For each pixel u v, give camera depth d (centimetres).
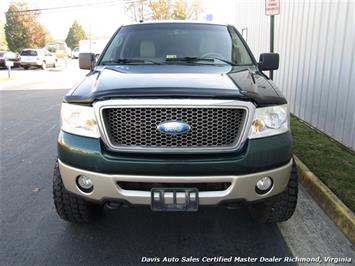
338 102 566
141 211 358
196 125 252
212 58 387
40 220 344
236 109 254
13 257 286
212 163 247
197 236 316
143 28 432
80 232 322
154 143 254
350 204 352
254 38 1224
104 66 372
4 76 2150
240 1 1538
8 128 738
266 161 257
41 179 450
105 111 254
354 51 516
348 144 535
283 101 275
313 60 667
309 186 409
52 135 676
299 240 311
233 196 255
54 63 3164
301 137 596
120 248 298
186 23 436
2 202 383
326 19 609
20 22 4572
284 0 838
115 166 249
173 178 248
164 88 255
